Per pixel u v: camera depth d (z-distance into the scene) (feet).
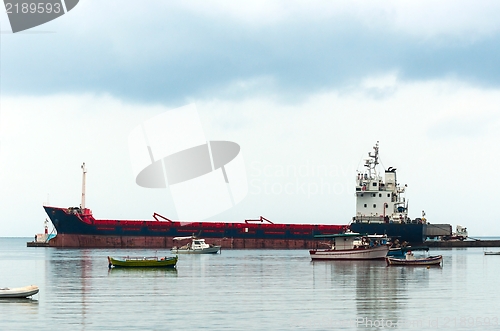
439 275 296.92
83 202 602.03
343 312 190.49
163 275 301.84
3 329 165.78
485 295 225.15
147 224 574.56
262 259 428.97
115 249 561.84
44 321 175.11
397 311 192.03
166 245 573.74
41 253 529.04
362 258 400.47
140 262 345.72
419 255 480.23
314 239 585.22
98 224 572.10
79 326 169.07
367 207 520.42
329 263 378.53
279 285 256.11
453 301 211.41
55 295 224.53
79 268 345.51
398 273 306.35
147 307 198.29
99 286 253.44
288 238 587.27
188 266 361.10
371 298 217.97
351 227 516.32
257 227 587.68
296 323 174.09
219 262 397.80
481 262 400.67
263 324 172.65
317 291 236.63
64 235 575.79
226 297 220.64
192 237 529.45
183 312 189.16
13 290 215.51
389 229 512.22
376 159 524.52
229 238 583.99
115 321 175.42
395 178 527.40
